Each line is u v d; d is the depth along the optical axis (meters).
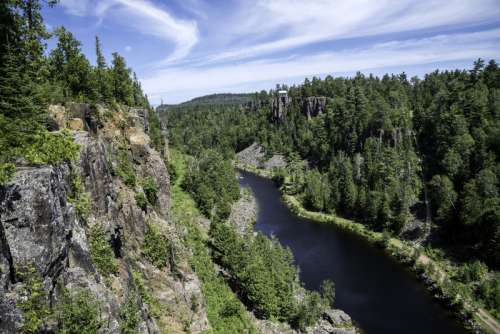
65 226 25.12
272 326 63.34
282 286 70.81
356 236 116.62
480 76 170.00
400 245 106.88
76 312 21.92
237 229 112.94
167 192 68.06
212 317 55.66
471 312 72.19
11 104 25.42
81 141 33.41
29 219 20.84
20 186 20.75
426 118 153.38
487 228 92.12
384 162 137.50
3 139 23.02
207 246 84.75
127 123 64.62
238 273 70.25
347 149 176.38
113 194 38.19
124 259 37.03
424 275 88.44
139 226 46.28
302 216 136.12
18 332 18.92
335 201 137.25
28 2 32.91
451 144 127.56
